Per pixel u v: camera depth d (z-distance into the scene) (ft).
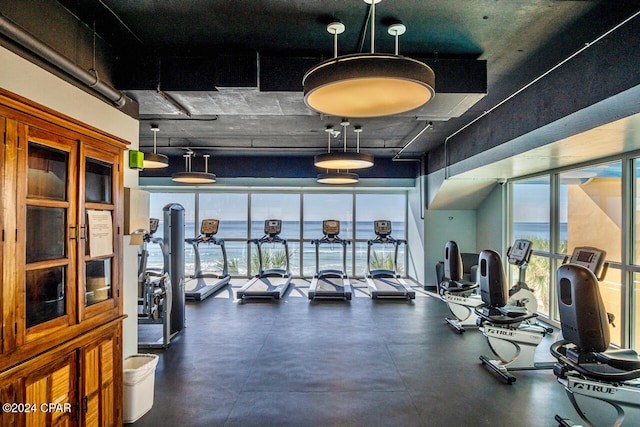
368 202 35.70
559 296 9.21
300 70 11.09
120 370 8.81
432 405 10.63
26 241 6.38
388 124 18.76
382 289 24.98
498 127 15.98
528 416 10.06
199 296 24.04
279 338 16.58
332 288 25.20
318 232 37.29
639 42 8.67
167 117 17.85
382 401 10.85
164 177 29.84
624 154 14.10
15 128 5.88
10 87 7.21
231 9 8.80
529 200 21.22
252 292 24.20
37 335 6.29
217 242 30.32
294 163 29.91
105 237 8.25
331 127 19.49
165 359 14.11
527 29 9.64
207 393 11.34
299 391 11.47
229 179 29.86
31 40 7.21
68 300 7.05
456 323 18.25
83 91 9.44
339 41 10.41
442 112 12.85
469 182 23.62
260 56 11.14
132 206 11.11
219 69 10.93
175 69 11.10
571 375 8.95
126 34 10.14
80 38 9.46
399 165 30.45
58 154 7.06
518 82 13.38
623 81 9.16
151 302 14.93
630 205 14.07
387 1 8.39
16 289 5.88
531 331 12.99
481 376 12.59
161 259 38.32
